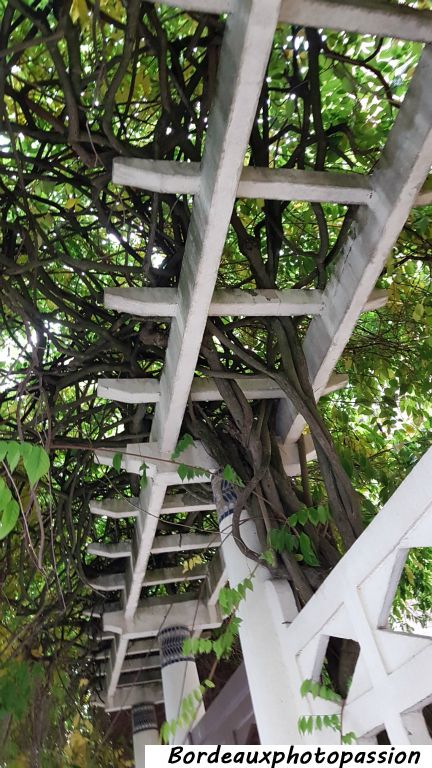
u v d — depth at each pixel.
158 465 2.22
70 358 2.37
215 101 1.33
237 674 1.90
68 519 2.72
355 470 3.11
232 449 2.18
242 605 1.95
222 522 2.16
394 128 1.48
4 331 2.56
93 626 3.58
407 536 1.30
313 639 1.71
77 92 1.54
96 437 2.62
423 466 1.23
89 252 2.58
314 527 1.96
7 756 2.61
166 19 1.83
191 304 1.65
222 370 1.95
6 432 2.40
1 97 1.64
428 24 1.22
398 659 1.33
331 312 1.83
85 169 2.10
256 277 1.89
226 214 1.43
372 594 1.42
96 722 4.11
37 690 2.93
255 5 1.07
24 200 1.96
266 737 1.73
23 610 2.94
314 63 1.78
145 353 2.28
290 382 1.87
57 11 1.59
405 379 3.05
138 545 2.90
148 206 2.02
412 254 2.76
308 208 2.67
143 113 2.31
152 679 4.22
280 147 2.54
